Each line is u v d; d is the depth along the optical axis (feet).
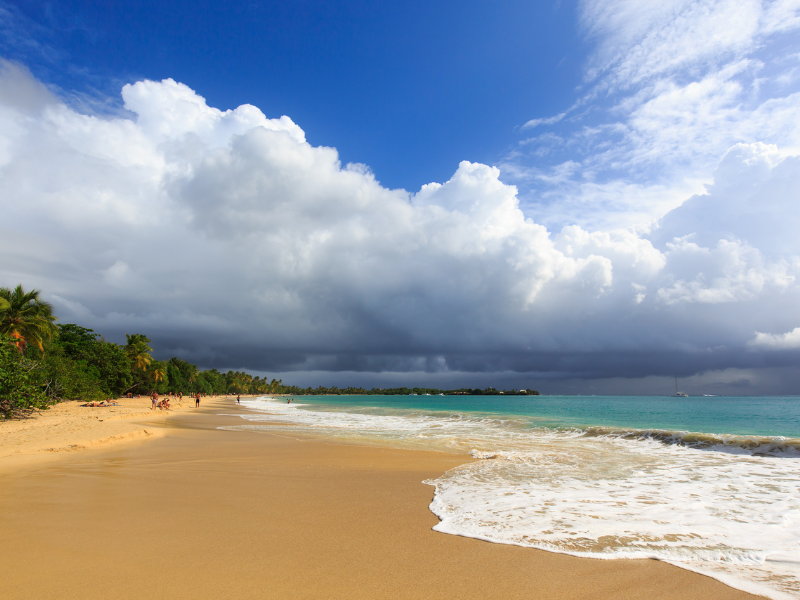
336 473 35.29
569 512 23.99
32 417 84.17
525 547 18.49
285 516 22.71
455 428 82.28
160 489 28.55
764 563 17.02
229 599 13.34
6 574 14.94
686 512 24.08
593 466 39.70
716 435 52.42
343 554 17.46
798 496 28.04
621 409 170.60
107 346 199.31
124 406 144.77
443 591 14.28
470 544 18.84
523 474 35.60
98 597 13.29
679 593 14.43
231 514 22.94
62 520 21.47
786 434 73.72
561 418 110.93
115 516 22.27
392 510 24.20
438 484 31.45
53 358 130.62
